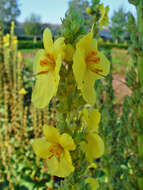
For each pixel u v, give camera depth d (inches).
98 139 5.1
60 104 4.9
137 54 6.5
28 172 21.1
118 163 9.4
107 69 5.0
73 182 5.1
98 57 4.9
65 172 4.8
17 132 23.4
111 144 9.4
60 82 4.7
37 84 5.1
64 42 4.6
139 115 6.9
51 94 4.7
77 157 4.9
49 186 19.1
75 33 4.6
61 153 4.8
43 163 21.4
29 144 22.4
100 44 9.9
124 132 8.7
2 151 18.9
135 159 7.3
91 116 5.2
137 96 6.7
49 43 4.8
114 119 9.6
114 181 9.3
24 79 28.5
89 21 9.5
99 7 9.5
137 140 7.1
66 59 4.5
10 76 25.9
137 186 7.4
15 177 20.5
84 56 4.6
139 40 6.4
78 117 5.2
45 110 19.2
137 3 6.3
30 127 24.2
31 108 20.3
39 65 5.2
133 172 7.4
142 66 6.5
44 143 4.9
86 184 5.3
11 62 26.6
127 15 6.6
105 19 9.5
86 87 4.7
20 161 22.0
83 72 4.4
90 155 5.1
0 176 19.0
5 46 27.0
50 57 4.7
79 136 4.9
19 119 23.9
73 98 4.8
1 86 24.7
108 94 9.8
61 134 4.9
